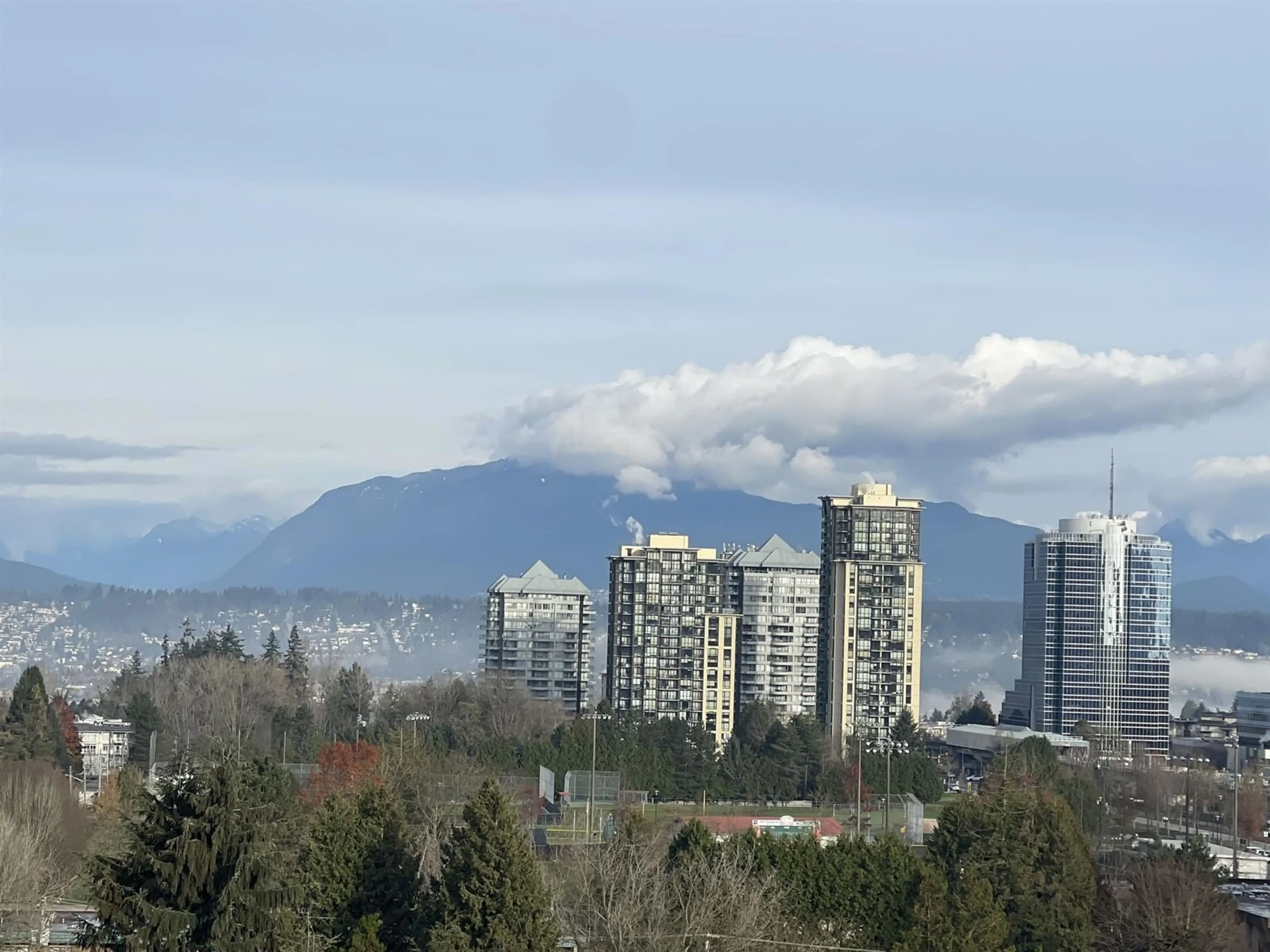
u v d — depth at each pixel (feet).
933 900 461.37
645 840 501.56
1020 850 551.18
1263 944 611.06
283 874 369.50
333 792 586.86
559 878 492.13
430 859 523.70
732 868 455.63
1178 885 583.99
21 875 478.18
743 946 419.54
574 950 451.94
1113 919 573.33
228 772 357.82
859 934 496.64
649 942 406.21
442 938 400.26
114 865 354.13
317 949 385.91
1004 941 505.66
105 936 355.36
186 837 349.41
